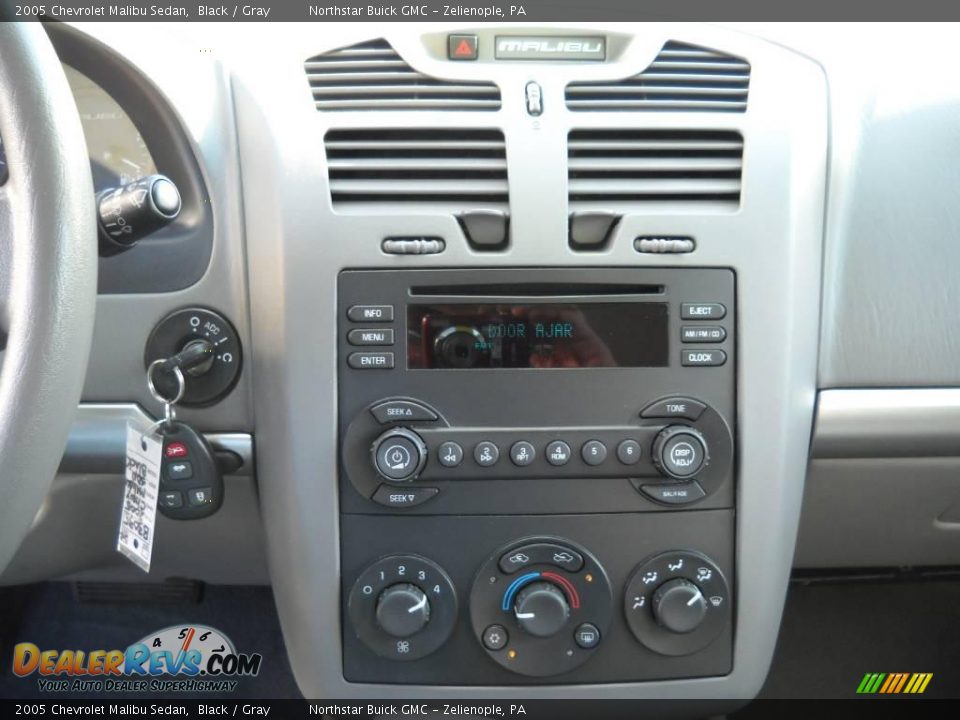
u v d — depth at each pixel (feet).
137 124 2.95
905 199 3.04
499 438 2.83
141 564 2.57
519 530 2.90
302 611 2.97
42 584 4.61
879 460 3.18
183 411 3.02
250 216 2.88
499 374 2.84
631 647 2.99
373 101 2.84
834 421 3.07
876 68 3.03
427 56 2.86
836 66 3.03
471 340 2.84
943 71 3.03
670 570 2.92
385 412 2.82
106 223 2.30
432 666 2.99
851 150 3.04
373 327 2.81
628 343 2.85
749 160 2.84
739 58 2.92
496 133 2.81
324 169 2.80
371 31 2.86
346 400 2.85
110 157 3.11
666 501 2.88
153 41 2.87
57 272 1.97
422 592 2.90
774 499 2.91
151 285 2.96
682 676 3.03
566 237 2.80
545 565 2.90
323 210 2.79
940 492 3.30
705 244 2.82
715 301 2.84
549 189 2.79
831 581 4.58
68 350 1.99
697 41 2.91
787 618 4.66
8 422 1.93
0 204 1.98
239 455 3.03
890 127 3.04
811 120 2.92
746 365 2.85
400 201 2.81
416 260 2.79
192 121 2.87
